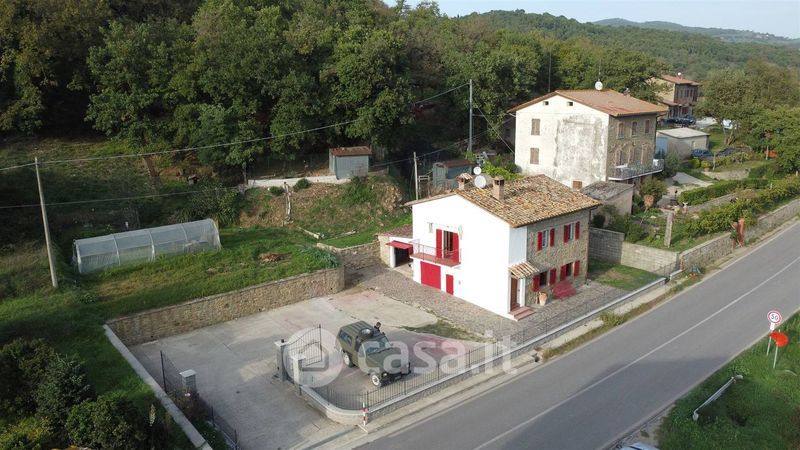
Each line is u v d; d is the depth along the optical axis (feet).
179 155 152.25
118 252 104.47
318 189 149.07
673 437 66.33
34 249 104.88
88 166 141.59
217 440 65.51
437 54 197.98
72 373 61.52
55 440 56.75
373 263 130.11
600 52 263.70
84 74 150.51
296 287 107.86
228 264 111.04
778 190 163.02
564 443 65.92
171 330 93.76
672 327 98.99
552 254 108.68
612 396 76.38
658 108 176.96
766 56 618.85
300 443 66.28
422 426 70.08
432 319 100.58
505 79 199.11
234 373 81.92
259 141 144.36
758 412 72.79
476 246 104.68
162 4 179.63
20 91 142.82
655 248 125.29
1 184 122.42
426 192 166.30
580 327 98.17
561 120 171.32
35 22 141.49
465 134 203.31
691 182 193.16
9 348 63.87
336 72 150.30
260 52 144.15
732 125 259.39
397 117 156.35
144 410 64.80
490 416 72.13
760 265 130.72
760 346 89.76
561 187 118.01
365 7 207.62
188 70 142.10
